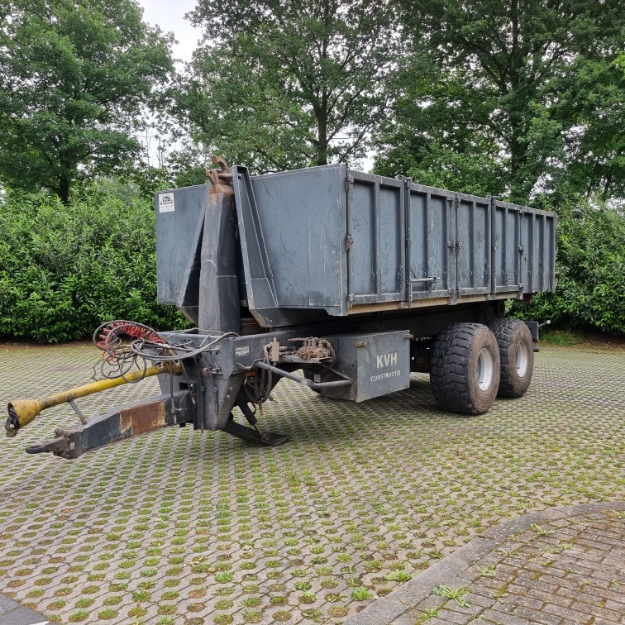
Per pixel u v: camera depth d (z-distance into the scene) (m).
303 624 2.95
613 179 24.34
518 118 22.36
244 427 5.88
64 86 25.09
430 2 22.95
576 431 6.52
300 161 24.06
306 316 5.82
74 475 5.34
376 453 5.80
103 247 14.43
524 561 3.53
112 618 3.04
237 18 25.70
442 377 7.05
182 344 5.25
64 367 11.26
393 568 3.51
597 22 21.75
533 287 8.72
